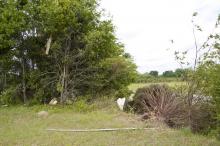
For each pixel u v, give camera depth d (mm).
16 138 10070
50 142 9562
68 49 16859
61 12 16094
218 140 9664
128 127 11742
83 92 17453
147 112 13664
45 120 13055
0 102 17406
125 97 16219
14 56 17438
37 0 17562
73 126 12000
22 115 14156
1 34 16391
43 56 17453
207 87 10641
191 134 10609
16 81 17891
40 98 17203
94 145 9258
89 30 17172
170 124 12562
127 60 18969
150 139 9922
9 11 16375
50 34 16797
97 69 17125
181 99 12617
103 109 15422
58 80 17094
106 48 17312
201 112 11648
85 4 17062
